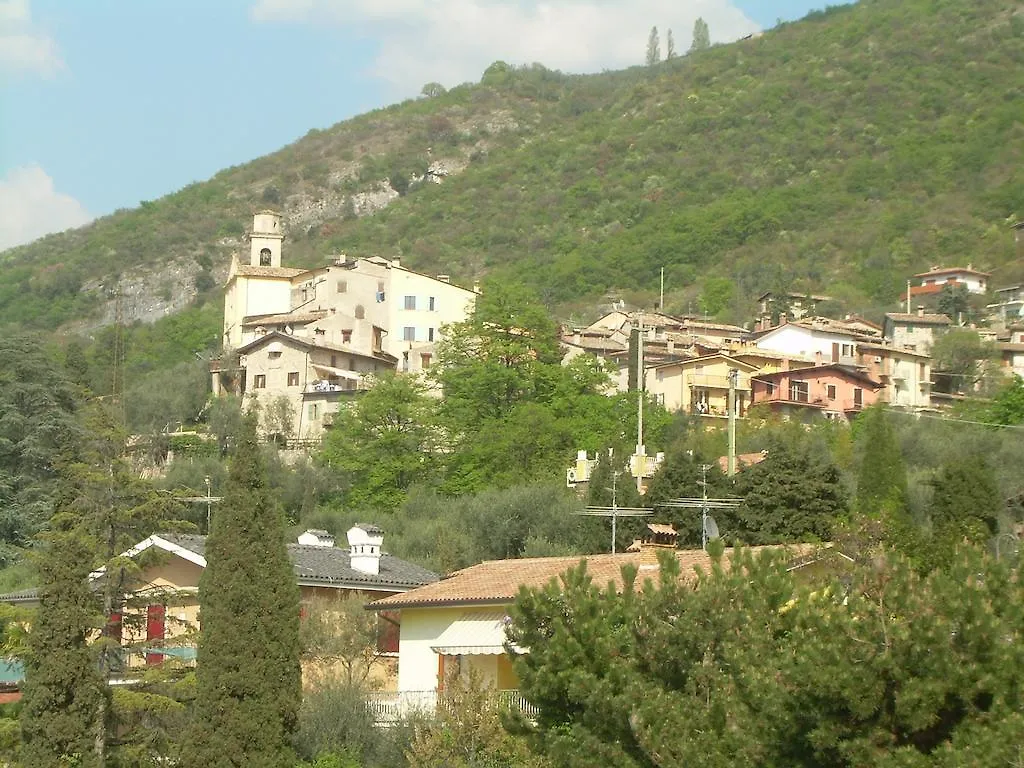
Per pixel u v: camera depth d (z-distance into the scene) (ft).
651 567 157.89
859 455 332.60
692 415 460.55
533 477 372.99
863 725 102.83
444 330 464.24
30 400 350.43
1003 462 323.78
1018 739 96.53
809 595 112.47
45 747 144.77
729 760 107.55
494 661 172.96
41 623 146.30
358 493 382.01
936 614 102.73
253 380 508.53
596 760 114.11
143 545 184.85
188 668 159.02
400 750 160.66
